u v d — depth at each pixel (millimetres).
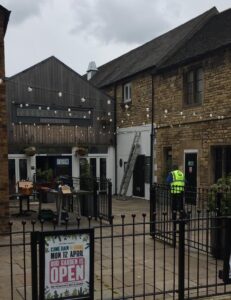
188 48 15352
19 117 16938
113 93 19328
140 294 5168
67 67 17953
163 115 15875
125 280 5957
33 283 4316
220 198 6812
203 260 7000
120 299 4988
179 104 14945
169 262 6863
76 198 12812
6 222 9180
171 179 11852
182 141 14797
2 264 6844
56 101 17719
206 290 5293
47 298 4363
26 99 17062
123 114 18594
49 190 11086
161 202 8836
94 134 18656
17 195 12055
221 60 12914
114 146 19141
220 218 5227
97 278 6074
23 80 17016
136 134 17609
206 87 13602
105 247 8008
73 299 4469
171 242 7961
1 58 9266
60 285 4414
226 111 12703
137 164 17688
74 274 4469
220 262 6863
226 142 12719
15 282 5871
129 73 17844
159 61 15938
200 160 13859
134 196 18000
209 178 13430
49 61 17578
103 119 18734
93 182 11656
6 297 5234
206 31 15703
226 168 13023
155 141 16406
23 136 17031
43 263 4336
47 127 17562
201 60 13820
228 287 5641
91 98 18531
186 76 14742
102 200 13102
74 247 4465
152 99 16500
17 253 7586
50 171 16219
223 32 14078
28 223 10898
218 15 16438
